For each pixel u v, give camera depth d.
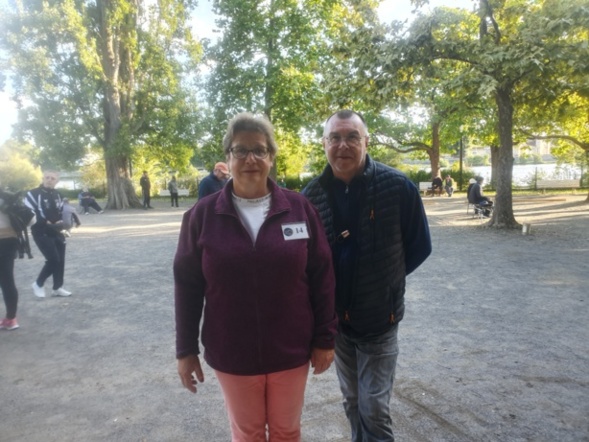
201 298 2.21
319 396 3.65
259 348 2.06
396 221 2.44
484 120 25.92
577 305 5.73
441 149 36.41
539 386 3.63
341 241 2.46
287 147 30.53
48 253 6.69
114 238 13.41
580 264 8.14
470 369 3.98
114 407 3.54
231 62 25.27
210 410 3.48
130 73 26.72
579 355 4.21
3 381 4.03
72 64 24.72
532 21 11.32
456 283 7.02
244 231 2.04
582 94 12.59
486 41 11.86
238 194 2.17
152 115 26.38
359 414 2.56
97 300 6.64
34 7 23.67
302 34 24.56
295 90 24.56
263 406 2.19
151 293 7.00
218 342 2.09
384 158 40.91
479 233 12.35
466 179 35.12
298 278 2.09
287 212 2.12
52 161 25.61
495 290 6.55
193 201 31.70
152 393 3.77
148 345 4.83
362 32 12.60
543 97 12.88
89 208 25.55
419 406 3.39
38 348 4.80
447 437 2.99
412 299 6.23
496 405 3.37
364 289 2.42
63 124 24.89
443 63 13.28
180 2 26.09
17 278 8.31
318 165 30.72
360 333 2.46
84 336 5.14
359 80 12.50
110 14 24.58
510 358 4.18
